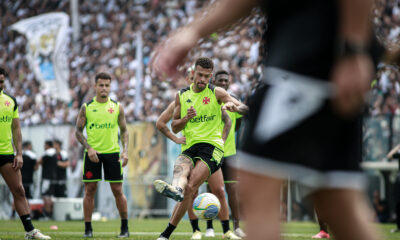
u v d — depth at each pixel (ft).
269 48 18.45
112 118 82.58
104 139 81.71
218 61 201.16
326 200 17.22
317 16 17.49
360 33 14.69
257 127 17.34
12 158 70.69
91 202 79.05
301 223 120.26
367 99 14.92
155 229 100.83
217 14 18.94
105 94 82.89
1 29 262.06
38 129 153.28
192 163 61.00
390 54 18.70
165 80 19.79
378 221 129.08
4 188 151.43
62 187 147.23
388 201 128.88
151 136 141.28
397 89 170.19
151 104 197.98
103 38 240.12
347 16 14.73
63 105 214.69
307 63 17.30
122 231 79.05
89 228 78.38
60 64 203.31
